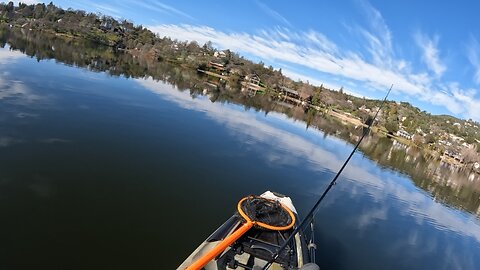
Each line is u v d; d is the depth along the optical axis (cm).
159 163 2042
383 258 1647
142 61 9806
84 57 6544
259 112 5525
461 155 9769
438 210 2883
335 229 1812
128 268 1077
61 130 2194
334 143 4719
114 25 16662
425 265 1722
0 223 1185
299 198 2109
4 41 6294
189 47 17088
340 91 18500
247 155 2689
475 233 2538
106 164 1853
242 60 17900
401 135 11181
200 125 3278
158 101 3888
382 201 2597
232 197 1805
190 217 1477
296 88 14788
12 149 1769
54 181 1550
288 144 3584
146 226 1337
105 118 2672
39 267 1020
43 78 3547
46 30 12050
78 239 1181
